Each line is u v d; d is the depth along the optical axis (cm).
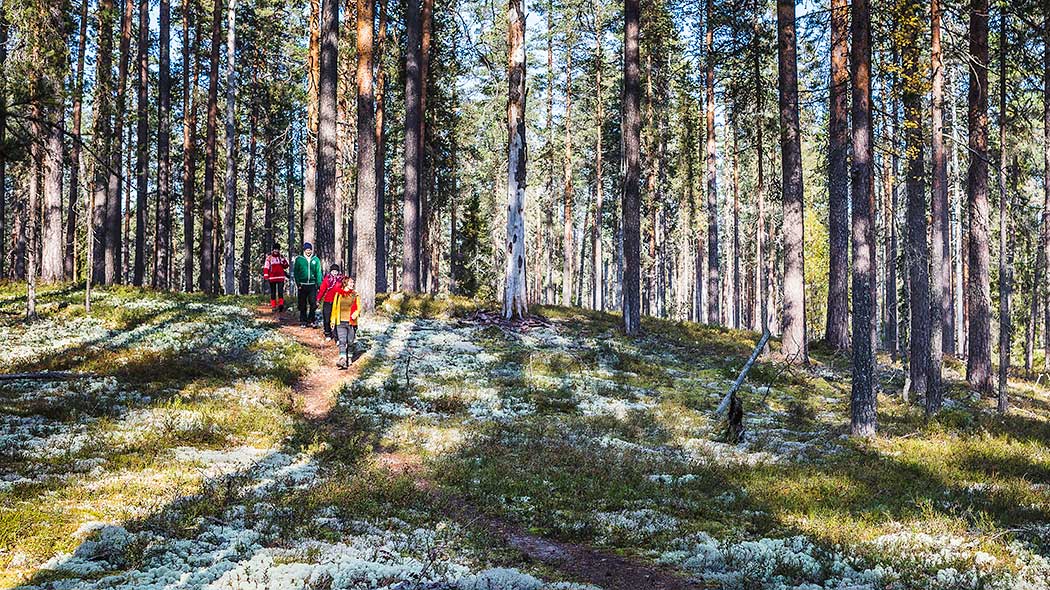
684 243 4891
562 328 2544
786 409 1755
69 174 2919
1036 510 925
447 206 4875
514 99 2466
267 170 4681
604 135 4531
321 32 2439
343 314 1761
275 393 1417
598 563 735
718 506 959
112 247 2805
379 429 1274
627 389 1803
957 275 4081
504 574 639
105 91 1928
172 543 650
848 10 1844
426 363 1883
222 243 4475
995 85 2302
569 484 1023
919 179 1970
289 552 654
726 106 3600
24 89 978
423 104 3309
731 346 2533
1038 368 3900
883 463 1202
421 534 760
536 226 6650
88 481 823
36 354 1495
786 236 2308
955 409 1742
